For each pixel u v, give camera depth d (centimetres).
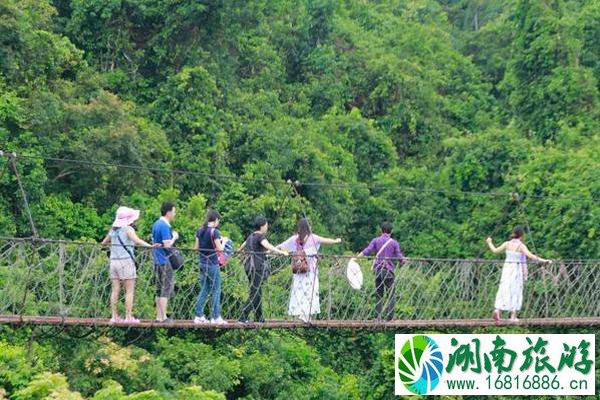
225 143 5428
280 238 5275
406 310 3609
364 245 5953
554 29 6331
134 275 3000
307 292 3266
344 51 7088
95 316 3181
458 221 5912
